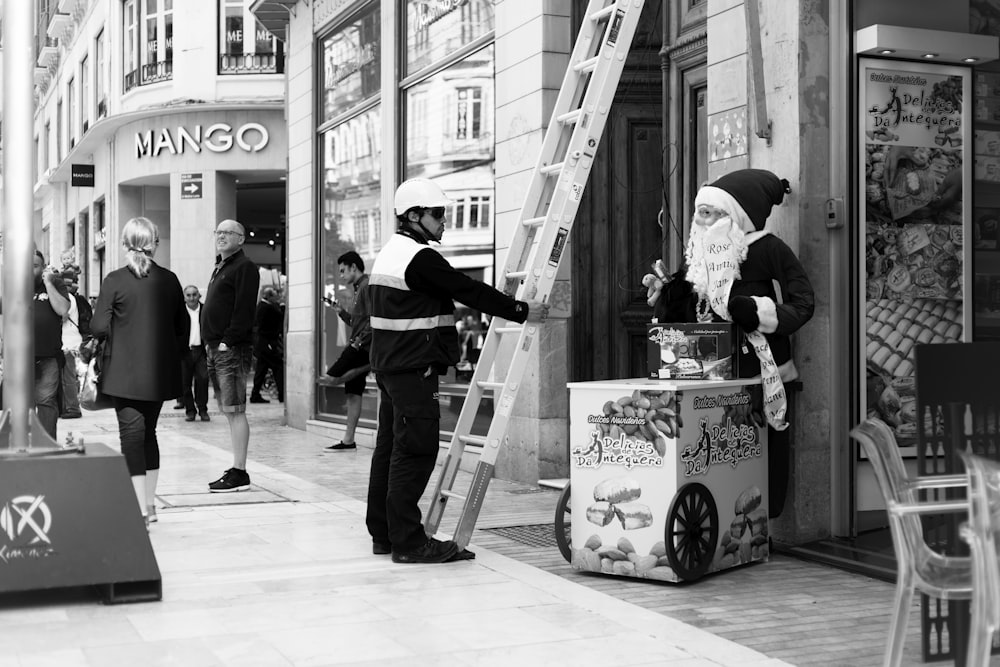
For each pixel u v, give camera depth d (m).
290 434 12.73
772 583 5.14
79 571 4.60
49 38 35.84
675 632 4.27
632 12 5.82
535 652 4.01
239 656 3.95
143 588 4.74
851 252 5.80
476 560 5.63
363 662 3.89
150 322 6.28
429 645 4.10
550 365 8.18
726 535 5.31
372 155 11.48
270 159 23.92
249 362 8.16
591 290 8.38
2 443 4.75
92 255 29.66
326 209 12.80
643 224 8.49
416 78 10.34
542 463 8.18
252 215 31.22
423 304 5.51
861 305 5.88
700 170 7.64
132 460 6.45
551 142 6.10
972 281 6.21
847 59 5.77
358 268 10.63
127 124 25.72
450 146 9.70
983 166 6.29
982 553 2.61
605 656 3.96
